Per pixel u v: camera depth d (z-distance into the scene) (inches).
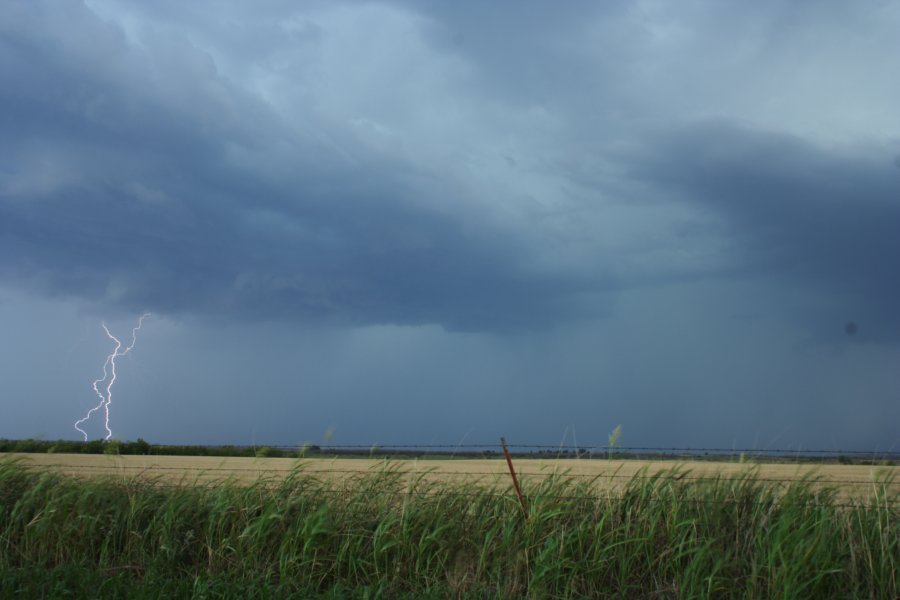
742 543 333.4
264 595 310.5
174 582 328.2
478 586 323.0
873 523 327.6
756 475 372.8
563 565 321.7
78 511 384.2
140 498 395.9
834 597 302.5
